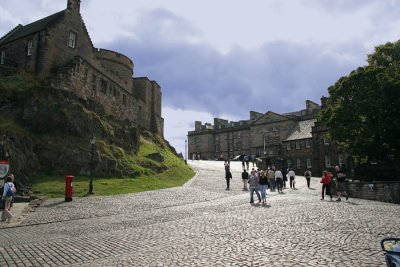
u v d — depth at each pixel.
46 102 32.59
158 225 13.03
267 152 89.50
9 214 14.51
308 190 30.91
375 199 27.48
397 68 35.94
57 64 38.09
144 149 44.31
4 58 38.00
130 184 28.80
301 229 11.42
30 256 8.70
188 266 7.50
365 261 7.61
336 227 11.73
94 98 40.44
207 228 12.02
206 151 107.69
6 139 25.98
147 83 61.12
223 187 31.05
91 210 17.53
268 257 8.05
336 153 61.09
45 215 16.03
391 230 11.12
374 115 33.44
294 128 76.19
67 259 8.39
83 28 41.78
